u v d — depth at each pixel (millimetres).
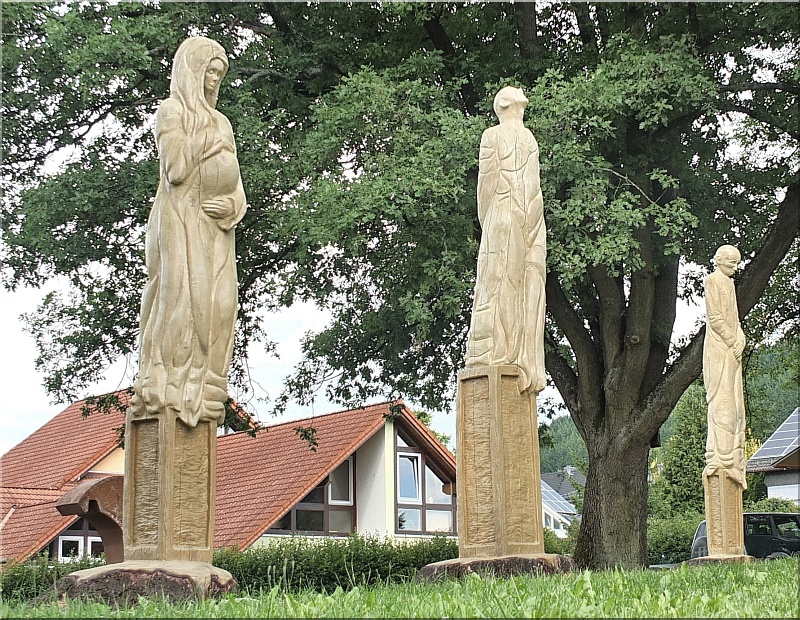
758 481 41094
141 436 8086
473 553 10484
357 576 21656
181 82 8414
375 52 19078
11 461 32469
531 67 18672
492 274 10930
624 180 17922
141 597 6859
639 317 18844
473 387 10773
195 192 8312
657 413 18859
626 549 18875
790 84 18953
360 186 16828
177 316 8070
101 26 18531
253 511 30094
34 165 19641
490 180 11258
